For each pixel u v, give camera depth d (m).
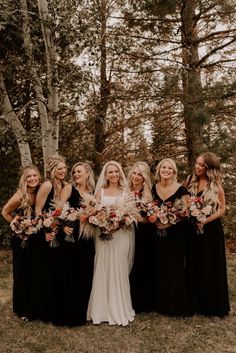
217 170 5.05
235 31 9.95
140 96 9.92
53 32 7.73
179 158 10.77
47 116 8.33
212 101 9.24
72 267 4.71
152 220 4.75
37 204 4.85
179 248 4.93
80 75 7.79
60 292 4.71
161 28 10.20
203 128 9.12
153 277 5.05
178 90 9.73
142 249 5.07
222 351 4.14
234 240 11.54
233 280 6.67
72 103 7.95
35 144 9.60
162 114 10.39
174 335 4.48
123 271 4.82
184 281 4.96
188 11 9.72
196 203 4.78
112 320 4.73
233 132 9.88
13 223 4.71
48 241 4.71
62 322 4.68
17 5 8.20
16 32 8.21
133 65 10.07
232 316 5.04
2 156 10.02
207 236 4.98
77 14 7.60
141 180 5.21
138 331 4.57
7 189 10.12
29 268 4.96
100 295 4.79
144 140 11.35
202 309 5.01
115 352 4.11
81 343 4.30
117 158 11.55
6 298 5.79
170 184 5.05
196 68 9.95
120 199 4.86
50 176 5.02
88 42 7.57
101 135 11.75
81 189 5.15
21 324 4.77
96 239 4.86
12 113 8.15
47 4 8.02
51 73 7.85
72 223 4.68
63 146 10.88
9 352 4.13
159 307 4.97
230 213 9.90
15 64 7.75
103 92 10.41
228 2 9.51
